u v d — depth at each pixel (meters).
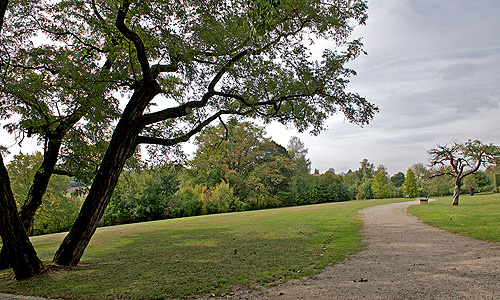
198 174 47.12
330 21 9.37
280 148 57.06
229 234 13.96
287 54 10.07
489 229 11.21
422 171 65.25
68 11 9.37
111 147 8.27
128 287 5.98
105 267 8.12
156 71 9.23
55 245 14.46
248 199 46.03
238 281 5.95
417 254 7.71
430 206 27.62
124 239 14.66
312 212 25.95
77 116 10.18
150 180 34.81
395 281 5.34
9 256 7.11
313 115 11.70
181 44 8.91
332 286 5.27
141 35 8.87
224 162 46.56
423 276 5.57
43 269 7.46
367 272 6.12
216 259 8.38
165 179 35.94
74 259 8.08
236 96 10.70
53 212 26.98
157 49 9.30
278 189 54.34
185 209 37.34
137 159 13.19
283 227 15.53
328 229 14.03
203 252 9.65
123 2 7.42
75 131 10.33
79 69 9.07
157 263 8.34
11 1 9.10
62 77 9.33
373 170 95.12
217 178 46.41
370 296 4.59
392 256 7.62
